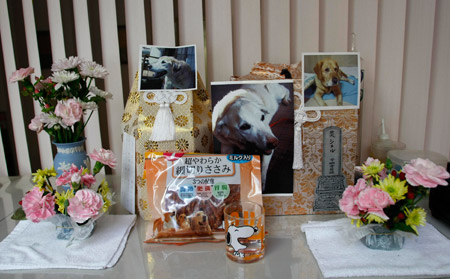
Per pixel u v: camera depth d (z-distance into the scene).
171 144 0.87
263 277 0.65
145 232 0.84
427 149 1.30
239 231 0.69
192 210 0.80
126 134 0.94
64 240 0.79
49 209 0.73
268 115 0.88
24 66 1.28
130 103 0.94
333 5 1.17
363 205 0.67
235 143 0.88
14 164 1.41
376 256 0.70
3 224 0.90
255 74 0.92
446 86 1.25
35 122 0.88
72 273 0.67
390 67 1.21
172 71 0.89
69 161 0.92
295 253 0.74
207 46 1.18
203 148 0.91
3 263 0.69
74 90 0.92
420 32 1.20
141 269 0.69
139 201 0.90
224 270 0.68
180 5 1.15
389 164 0.80
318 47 1.19
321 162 0.90
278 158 0.89
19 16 1.25
